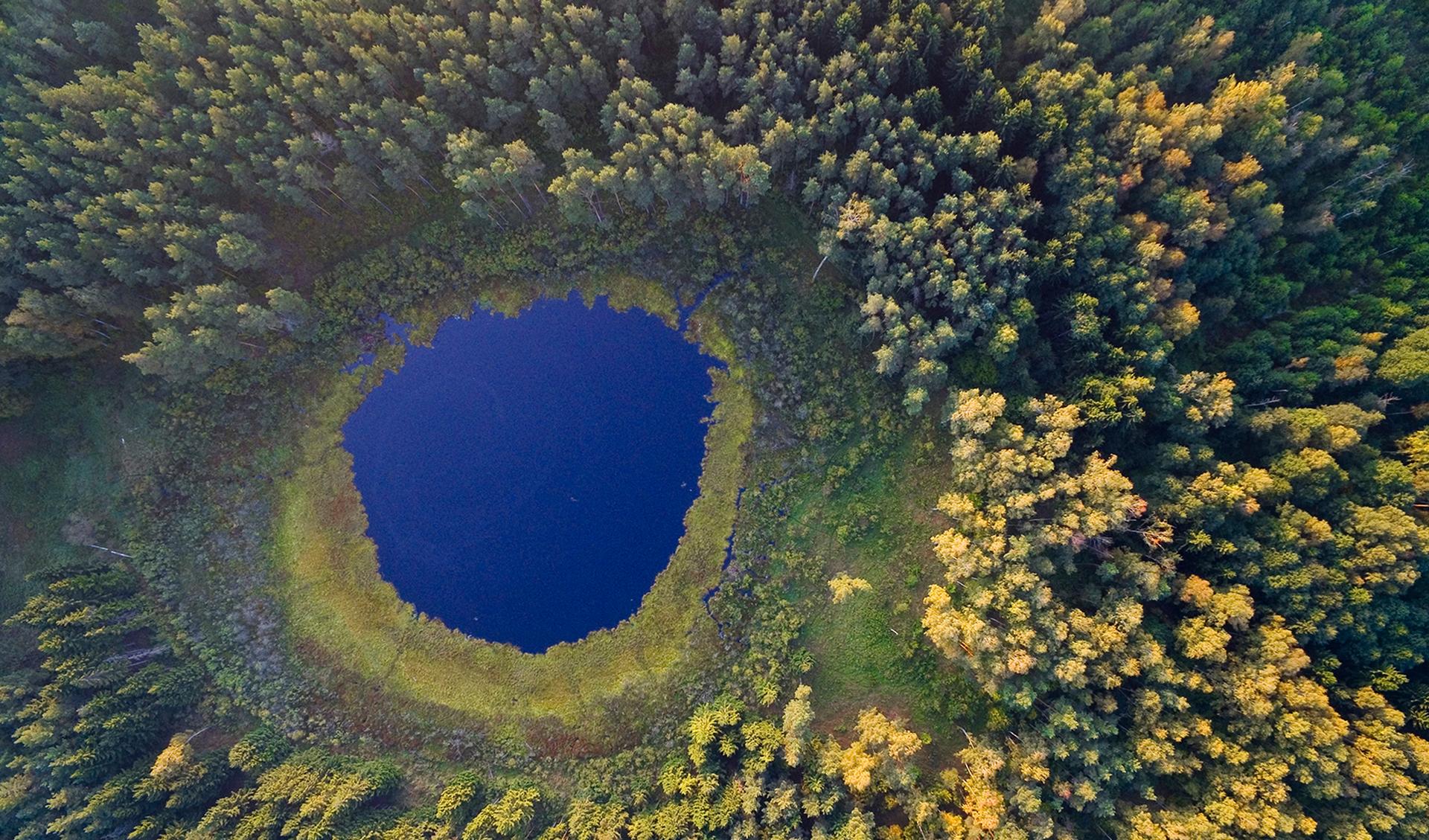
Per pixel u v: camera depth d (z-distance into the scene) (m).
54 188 63.72
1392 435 61.91
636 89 64.44
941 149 62.03
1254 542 57.75
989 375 62.72
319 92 63.25
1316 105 66.19
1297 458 58.84
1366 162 63.97
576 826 62.50
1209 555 59.59
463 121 69.62
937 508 64.38
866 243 65.00
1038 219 63.25
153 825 60.78
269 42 65.38
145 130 63.81
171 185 64.25
